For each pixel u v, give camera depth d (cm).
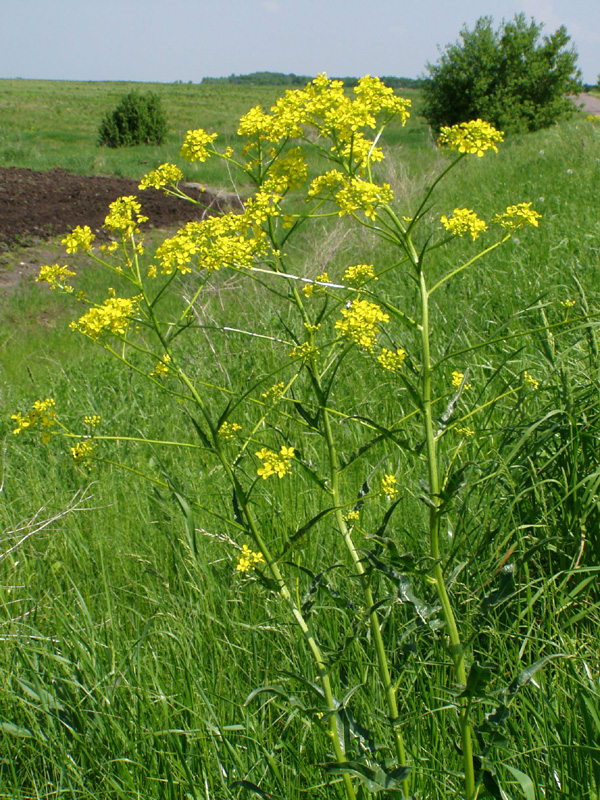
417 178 1091
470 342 397
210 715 192
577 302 377
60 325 827
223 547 272
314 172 1285
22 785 191
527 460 251
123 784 178
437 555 143
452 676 193
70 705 194
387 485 159
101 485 344
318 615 226
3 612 255
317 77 168
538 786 159
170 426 409
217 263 166
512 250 580
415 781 166
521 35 2573
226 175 1845
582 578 227
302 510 280
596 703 166
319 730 181
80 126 4356
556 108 2680
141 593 265
